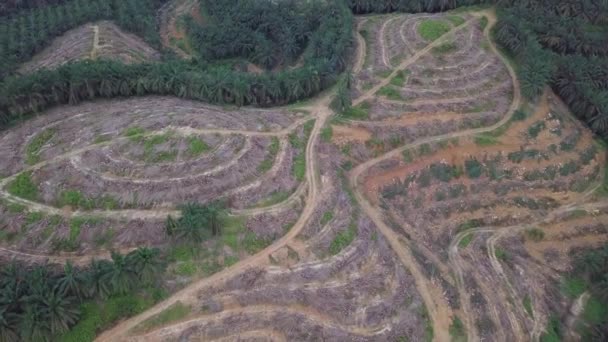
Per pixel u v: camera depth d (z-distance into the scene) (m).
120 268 59.34
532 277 78.38
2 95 84.19
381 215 78.94
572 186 90.38
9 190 71.00
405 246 75.25
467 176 88.06
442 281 73.25
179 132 78.25
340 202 76.19
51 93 88.19
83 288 59.25
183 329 61.59
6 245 66.56
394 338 64.50
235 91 92.38
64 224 67.81
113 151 74.75
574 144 93.88
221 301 64.06
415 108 92.62
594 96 94.81
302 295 65.62
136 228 67.88
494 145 90.12
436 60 101.94
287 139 83.12
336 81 100.19
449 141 89.25
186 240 66.62
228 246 68.38
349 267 69.75
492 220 84.94
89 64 93.88
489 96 96.50
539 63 96.06
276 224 71.62
